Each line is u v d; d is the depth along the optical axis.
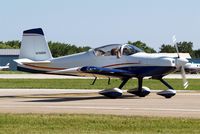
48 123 34.25
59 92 72.12
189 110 43.03
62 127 32.72
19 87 87.06
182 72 61.59
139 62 61.00
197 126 33.00
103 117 37.00
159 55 62.22
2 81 113.31
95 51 63.12
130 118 36.50
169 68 60.19
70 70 57.75
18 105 48.19
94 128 32.41
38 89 80.62
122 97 60.50
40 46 66.75
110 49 62.31
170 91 59.00
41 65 66.44
